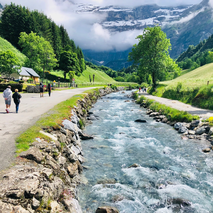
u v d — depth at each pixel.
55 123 8.75
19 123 8.70
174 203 5.87
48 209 3.91
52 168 5.41
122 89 99.12
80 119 15.45
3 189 3.48
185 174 7.82
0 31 90.62
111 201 5.90
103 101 37.75
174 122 17.31
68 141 8.57
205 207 5.70
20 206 3.34
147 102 29.78
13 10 92.00
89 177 7.39
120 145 11.45
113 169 8.17
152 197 6.17
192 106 22.89
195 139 12.72
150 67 48.62
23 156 5.12
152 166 8.55
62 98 21.20
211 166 8.59
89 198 6.02
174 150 10.69
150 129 15.73
